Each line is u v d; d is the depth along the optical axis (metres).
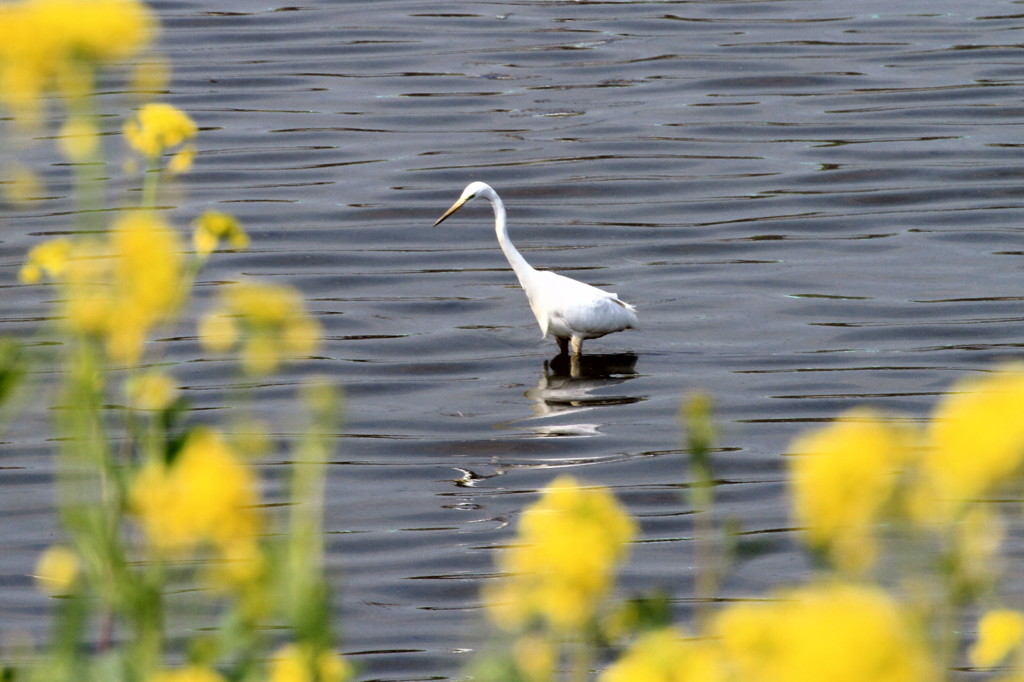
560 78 30.45
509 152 25.91
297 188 23.98
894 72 30.84
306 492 3.64
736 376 16.00
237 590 3.67
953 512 2.88
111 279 3.80
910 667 2.38
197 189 23.84
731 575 10.85
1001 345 17.03
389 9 36.25
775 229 22.06
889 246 21.20
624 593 10.57
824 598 2.46
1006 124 27.36
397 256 20.98
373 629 10.08
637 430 14.23
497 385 15.75
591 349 17.03
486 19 35.34
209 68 30.97
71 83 3.60
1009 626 4.22
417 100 28.95
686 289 19.44
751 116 27.98
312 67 31.20
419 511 12.31
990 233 21.72
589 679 8.18
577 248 21.44
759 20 35.25
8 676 4.29
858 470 2.78
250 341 3.82
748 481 12.90
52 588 10.73
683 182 24.39
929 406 15.04
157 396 3.89
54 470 13.02
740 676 2.97
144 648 3.88
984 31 34.00
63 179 23.64
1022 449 2.54
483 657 3.94
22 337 16.56
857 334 17.48
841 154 25.78
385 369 16.27
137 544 6.22
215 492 3.49
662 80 30.27
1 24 3.48
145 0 36.47
